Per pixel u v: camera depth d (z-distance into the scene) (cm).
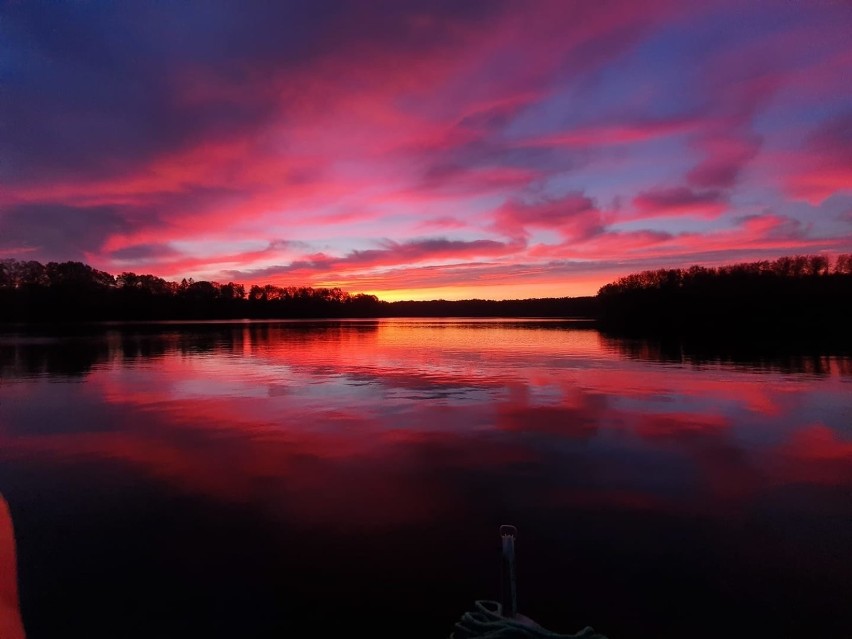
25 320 5938
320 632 352
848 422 945
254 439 840
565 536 491
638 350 2441
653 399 1180
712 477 653
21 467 699
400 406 1107
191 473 672
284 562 440
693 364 1864
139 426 939
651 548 467
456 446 792
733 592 397
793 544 474
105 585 405
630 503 570
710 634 351
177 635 348
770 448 780
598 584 409
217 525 513
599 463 709
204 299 8438
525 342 3023
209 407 1108
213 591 399
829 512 543
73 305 6450
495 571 427
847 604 381
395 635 349
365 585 407
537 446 792
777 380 1461
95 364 1941
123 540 481
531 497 586
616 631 354
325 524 515
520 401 1159
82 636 344
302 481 640
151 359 2119
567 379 1501
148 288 7762
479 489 610
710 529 505
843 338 3031
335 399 1193
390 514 540
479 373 1641
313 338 3516
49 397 1244
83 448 796
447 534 493
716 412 1038
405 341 3162
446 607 379
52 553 455
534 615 371
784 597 391
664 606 381
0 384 1448
